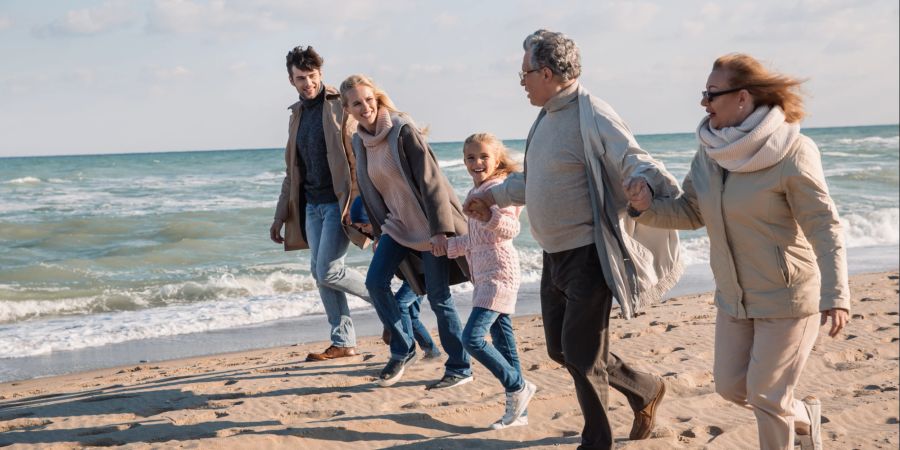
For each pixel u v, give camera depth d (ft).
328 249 18.38
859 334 22.27
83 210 70.23
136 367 23.38
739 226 9.97
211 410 15.58
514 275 14.07
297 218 19.16
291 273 42.63
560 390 16.78
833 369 18.92
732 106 9.72
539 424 14.34
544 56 11.32
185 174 120.57
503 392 16.44
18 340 28.35
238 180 106.11
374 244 18.22
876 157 135.64
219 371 19.99
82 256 49.01
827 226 9.42
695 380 17.87
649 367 18.54
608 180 11.33
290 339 28.19
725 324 10.64
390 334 16.92
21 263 46.91
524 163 12.22
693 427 14.19
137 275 42.73
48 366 24.64
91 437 14.16
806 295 9.92
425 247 15.89
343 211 17.89
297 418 15.08
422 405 15.52
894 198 75.25
